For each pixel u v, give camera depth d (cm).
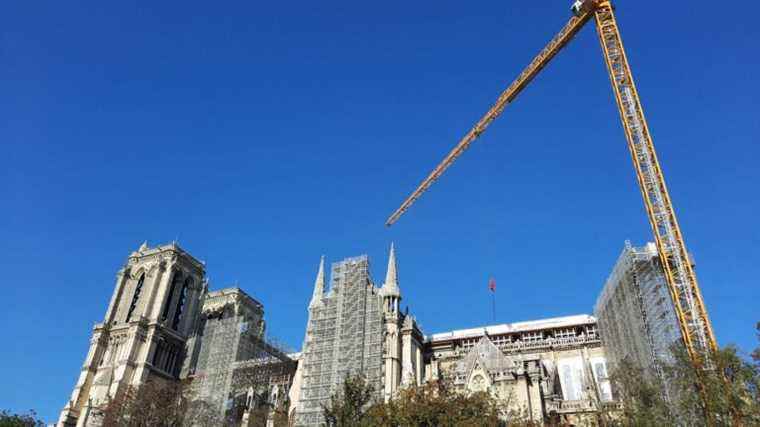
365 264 11844
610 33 9856
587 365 10525
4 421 9588
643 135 8969
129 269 15000
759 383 4588
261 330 16025
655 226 8362
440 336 12494
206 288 15725
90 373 13075
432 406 5694
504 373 8456
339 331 11231
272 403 11506
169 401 10906
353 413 6022
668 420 5328
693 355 5150
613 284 9812
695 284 7769
